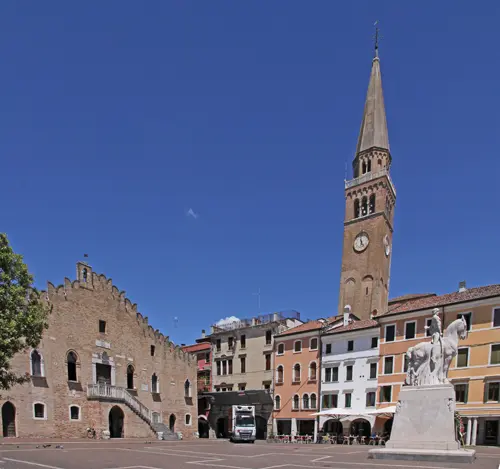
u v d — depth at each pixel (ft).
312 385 187.01
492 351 136.98
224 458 75.92
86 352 159.22
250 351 216.13
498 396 132.57
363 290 240.94
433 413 60.08
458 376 141.38
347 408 172.45
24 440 122.72
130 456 81.30
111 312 173.17
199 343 262.67
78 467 62.28
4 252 92.12
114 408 160.56
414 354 64.80
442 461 56.03
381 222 245.86
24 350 137.80
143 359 183.32
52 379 144.87
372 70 294.25
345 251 253.44
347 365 176.76
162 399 188.34
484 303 141.59
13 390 132.46
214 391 224.94
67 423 146.20
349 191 262.26
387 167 270.67
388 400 160.25
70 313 156.56
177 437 173.06
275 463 64.34
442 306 150.82
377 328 170.30
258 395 203.82
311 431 183.62
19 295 93.76
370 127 276.82
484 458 64.69
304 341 195.11
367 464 55.93
